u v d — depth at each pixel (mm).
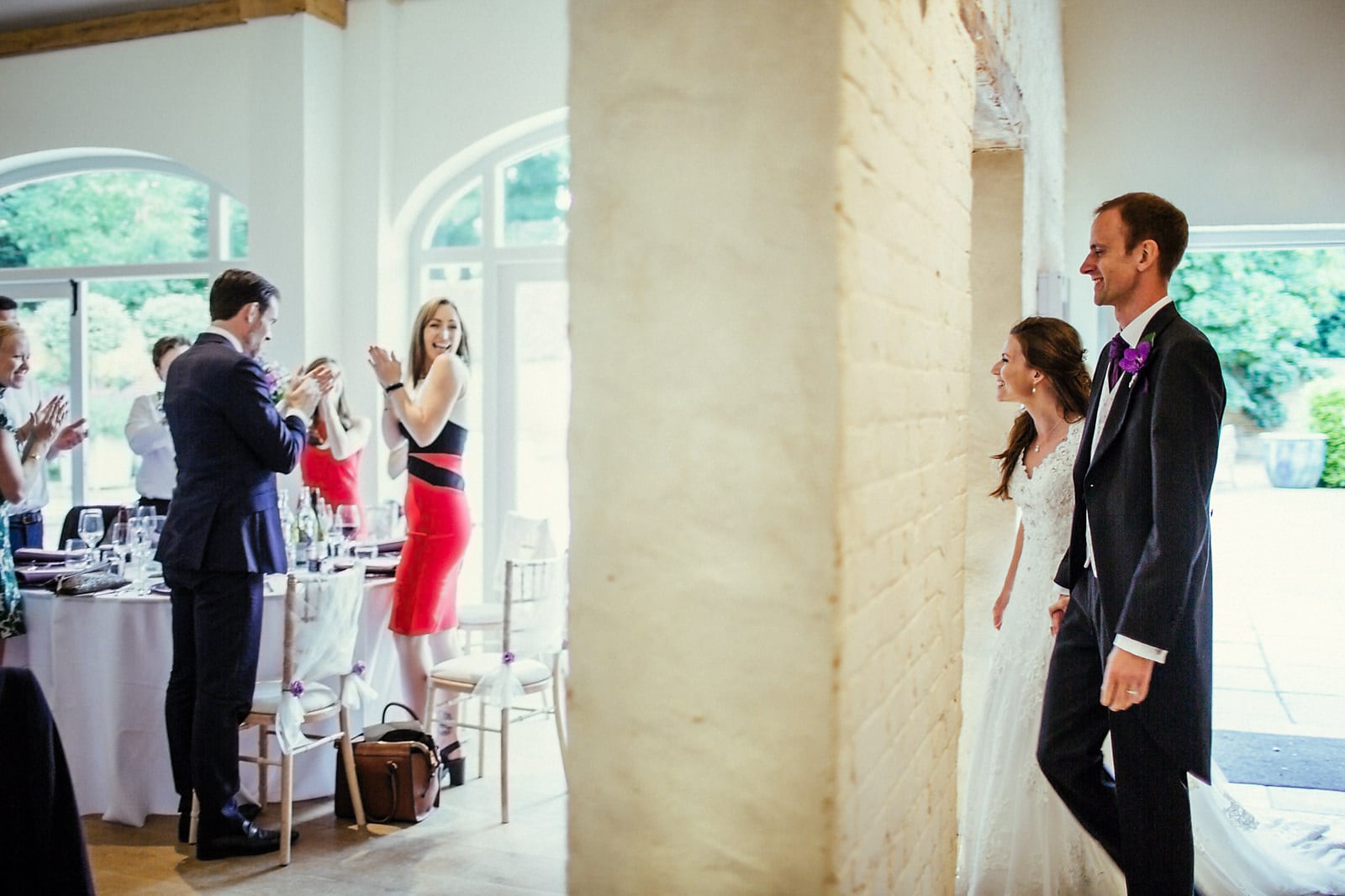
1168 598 2121
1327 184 5262
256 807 3742
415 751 3674
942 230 2002
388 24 6207
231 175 6375
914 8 1715
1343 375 8953
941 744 2107
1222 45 5359
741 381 1395
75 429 4098
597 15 1449
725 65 1386
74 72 6746
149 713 3617
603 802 1494
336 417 4895
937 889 2105
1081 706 2541
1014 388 2914
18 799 1831
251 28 6133
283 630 3586
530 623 3766
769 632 1395
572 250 1476
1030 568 2838
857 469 1430
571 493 1491
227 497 3283
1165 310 2332
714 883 1439
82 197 7074
